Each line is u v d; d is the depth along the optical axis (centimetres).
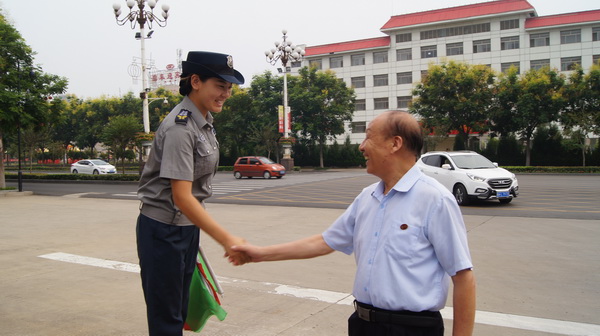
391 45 4659
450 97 3297
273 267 557
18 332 352
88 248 673
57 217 1006
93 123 4834
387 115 177
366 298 170
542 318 377
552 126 3216
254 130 3834
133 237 762
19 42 1683
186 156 206
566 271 520
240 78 234
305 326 365
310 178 2552
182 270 222
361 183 2094
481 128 3178
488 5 4244
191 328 259
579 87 2820
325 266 560
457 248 159
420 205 164
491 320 373
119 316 389
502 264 553
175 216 216
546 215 971
